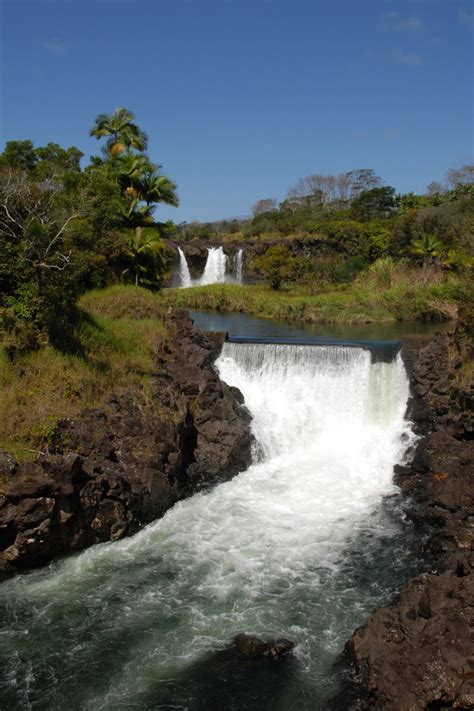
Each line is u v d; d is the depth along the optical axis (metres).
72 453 18.12
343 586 16.83
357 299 55.81
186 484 23.03
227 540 19.44
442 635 12.45
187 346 28.44
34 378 21.30
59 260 25.28
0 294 23.70
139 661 13.95
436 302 51.00
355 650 13.44
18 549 17.00
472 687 11.52
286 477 24.52
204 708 12.61
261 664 13.77
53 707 12.63
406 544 19.06
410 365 27.64
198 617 15.48
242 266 87.69
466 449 22.39
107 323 28.67
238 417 26.00
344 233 86.00
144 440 21.33
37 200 27.16
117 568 17.72
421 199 108.44
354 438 27.33
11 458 17.42
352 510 21.58
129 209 43.44
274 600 16.20
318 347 29.38
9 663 13.88
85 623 15.24
